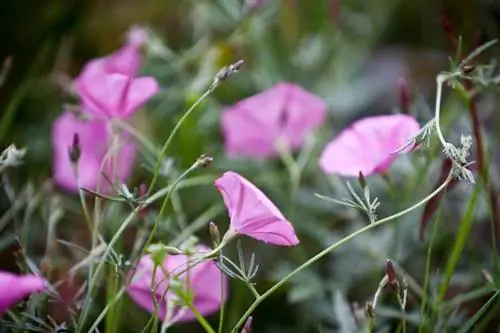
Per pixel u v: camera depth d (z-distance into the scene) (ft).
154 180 1.97
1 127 2.33
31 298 2.00
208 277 2.00
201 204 2.42
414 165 2.22
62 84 2.52
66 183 2.31
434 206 2.05
